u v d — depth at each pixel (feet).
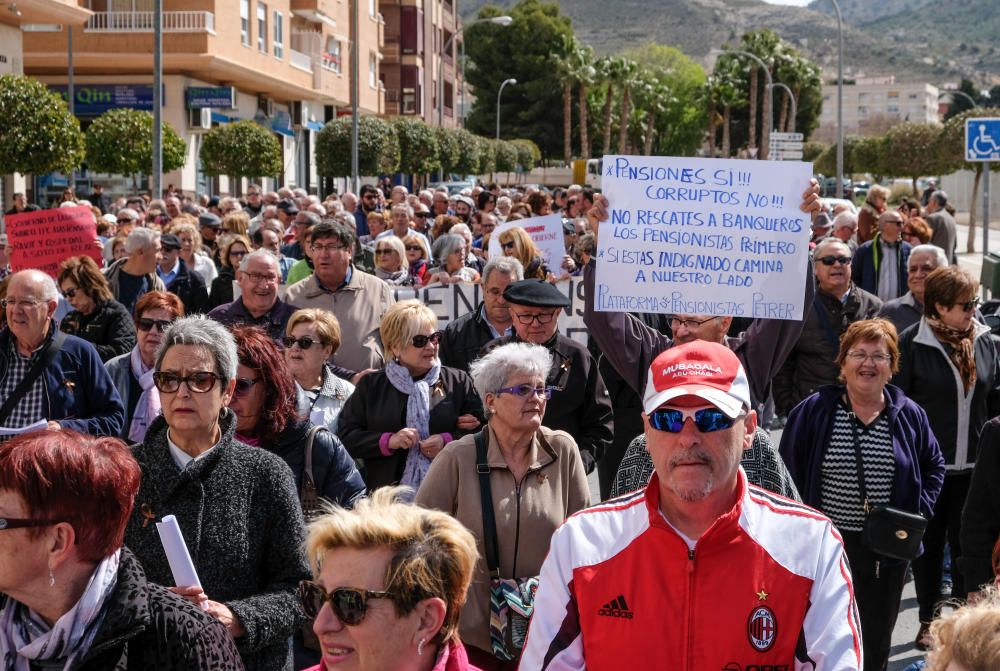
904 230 37.55
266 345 15.20
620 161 15.34
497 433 15.11
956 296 20.12
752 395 16.28
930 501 17.67
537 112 301.84
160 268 34.50
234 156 112.57
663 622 9.52
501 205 61.62
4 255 36.32
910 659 19.48
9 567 8.61
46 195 111.75
